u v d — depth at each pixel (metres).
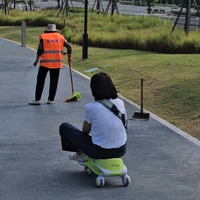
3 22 40.84
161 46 19.66
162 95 11.47
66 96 11.30
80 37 25.28
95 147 5.37
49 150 6.96
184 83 12.07
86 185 5.56
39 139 7.55
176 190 5.44
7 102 10.45
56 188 5.46
